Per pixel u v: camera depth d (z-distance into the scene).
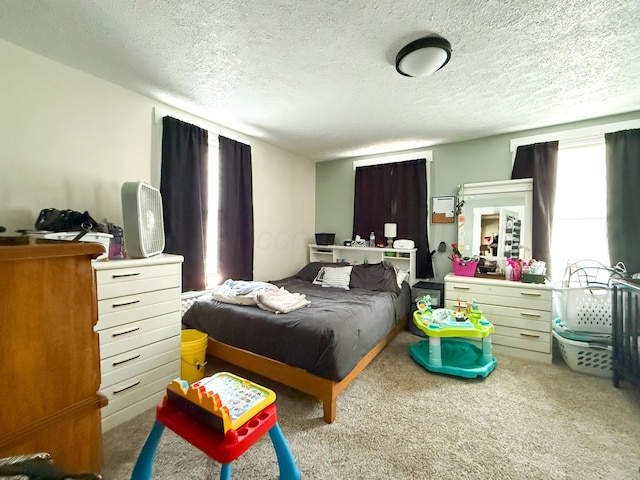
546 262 2.78
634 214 2.42
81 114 1.94
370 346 2.11
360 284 3.14
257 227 3.41
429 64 1.67
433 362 2.21
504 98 2.26
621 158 2.47
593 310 2.28
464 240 3.21
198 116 2.68
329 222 4.29
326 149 3.71
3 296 0.82
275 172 3.63
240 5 1.33
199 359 2.05
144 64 1.85
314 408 1.75
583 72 1.88
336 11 1.36
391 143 3.42
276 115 2.64
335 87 2.11
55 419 0.94
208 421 1.02
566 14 1.36
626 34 1.49
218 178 2.86
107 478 1.23
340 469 1.29
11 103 1.66
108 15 1.41
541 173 2.83
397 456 1.36
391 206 3.67
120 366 1.60
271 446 1.44
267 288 2.39
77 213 1.67
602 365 2.16
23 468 0.74
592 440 1.47
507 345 2.59
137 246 1.77
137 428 1.57
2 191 1.64
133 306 1.66
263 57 1.76
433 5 1.32
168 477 1.24
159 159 2.40
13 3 1.32
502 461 1.33
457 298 2.83
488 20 1.41
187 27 1.49
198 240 2.54
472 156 3.24
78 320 1.01
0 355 0.82
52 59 1.80
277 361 1.82
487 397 1.88
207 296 2.47
